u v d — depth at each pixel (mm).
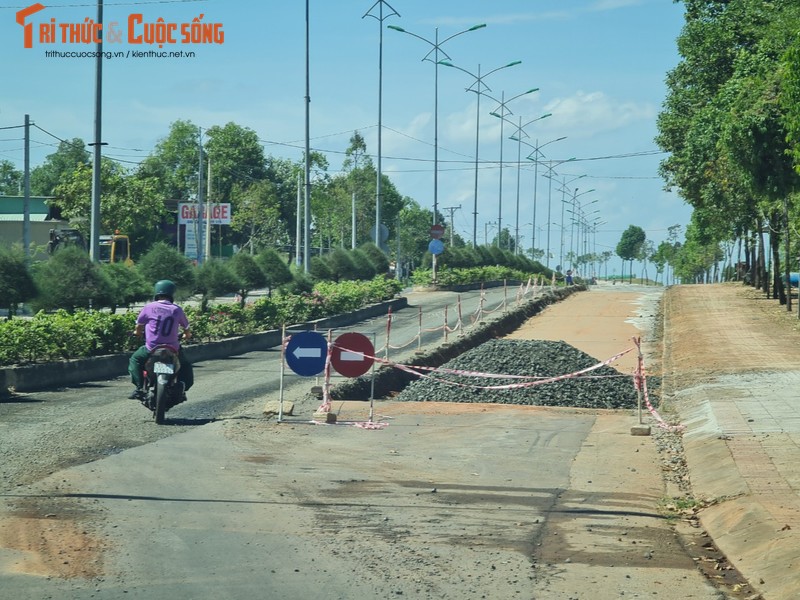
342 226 118750
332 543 8289
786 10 29547
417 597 6797
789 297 41625
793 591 7031
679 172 49062
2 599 6535
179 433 14297
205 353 27859
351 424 15977
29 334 20547
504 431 15562
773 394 18750
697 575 7578
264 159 118938
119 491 10172
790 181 23938
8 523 8664
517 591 6980
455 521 9227
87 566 7395
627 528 9133
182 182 115812
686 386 21609
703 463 12609
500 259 89188
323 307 42062
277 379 22312
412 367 26312
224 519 9086
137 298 29516
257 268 39562
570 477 11781
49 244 65375
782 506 9594
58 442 13117
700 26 40750
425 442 14344
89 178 77812
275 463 12180
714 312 45094
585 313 51281
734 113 24500
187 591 6812
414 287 68250
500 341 29750
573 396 22516
